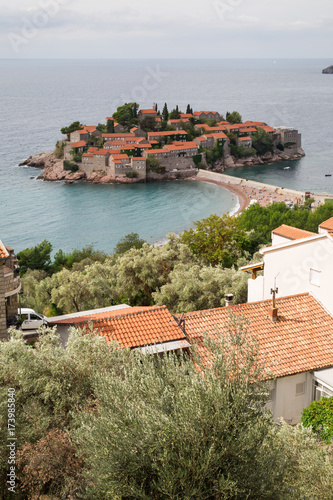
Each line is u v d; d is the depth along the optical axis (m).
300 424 15.76
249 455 12.37
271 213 97.81
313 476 13.93
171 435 12.01
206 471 11.62
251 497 12.21
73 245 167.50
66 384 16.08
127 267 53.16
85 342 17.53
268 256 31.27
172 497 11.34
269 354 23.44
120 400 12.89
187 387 13.00
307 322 25.80
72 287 51.38
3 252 26.33
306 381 23.56
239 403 12.78
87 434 12.67
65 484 13.68
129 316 24.69
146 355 15.26
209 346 15.08
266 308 26.44
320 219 93.31
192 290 42.28
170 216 194.62
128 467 11.90
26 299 55.22
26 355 16.91
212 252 63.44
